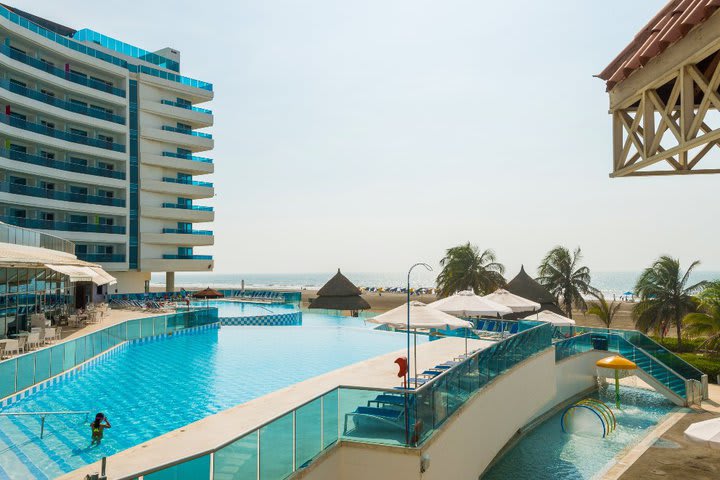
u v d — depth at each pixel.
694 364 33.38
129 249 55.28
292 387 14.61
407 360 14.63
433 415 11.00
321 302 44.28
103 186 51.91
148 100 56.91
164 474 6.54
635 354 27.25
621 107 6.99
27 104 44.50
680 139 5.61
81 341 20.56
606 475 16.52
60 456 11.37
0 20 42.91
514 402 17.34
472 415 13.51
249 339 29.73
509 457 18.22
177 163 58.38
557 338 27.45
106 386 18.33
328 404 10.20
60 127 49.47
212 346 27.27
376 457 10.15
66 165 48.03
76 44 50.50
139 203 56.12
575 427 21.47
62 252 31.09
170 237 57.81
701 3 5.02
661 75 5.90
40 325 24.27
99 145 51.25
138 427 13.62
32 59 45.62
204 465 6.93
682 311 41.44
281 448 8.47
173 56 65.19
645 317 42.81
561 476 16.45
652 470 16.94
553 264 52.16
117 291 54.62
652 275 42.91
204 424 11.28
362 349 26.34
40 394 17.08
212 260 62.69
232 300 56.12
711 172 6.88
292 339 29.77
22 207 45.44
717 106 5.04
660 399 26.91
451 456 11.79
